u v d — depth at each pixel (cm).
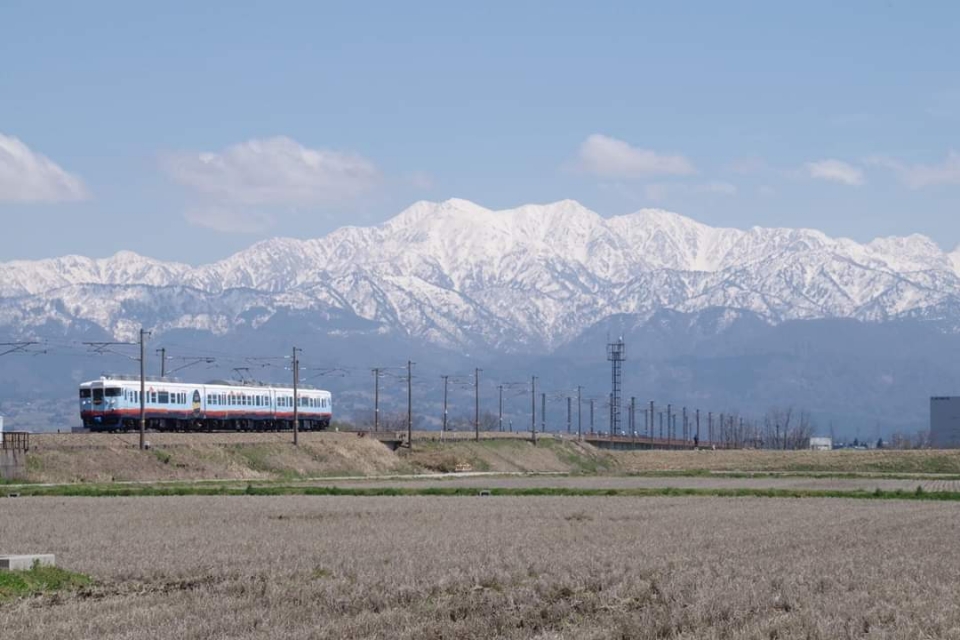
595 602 6531
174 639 5388
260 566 8150
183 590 7044
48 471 19425
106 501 15188
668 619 5900
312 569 7944
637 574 7625
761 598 6488
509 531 11038
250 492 17662
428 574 7612
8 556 7888
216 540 10062
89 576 7688
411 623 5825
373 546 9494
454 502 15712
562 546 9519
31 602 6625
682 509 14512
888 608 6100
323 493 17988
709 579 7275
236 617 5944
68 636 5506
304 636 5456
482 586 7175
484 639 5528
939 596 6594
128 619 5906
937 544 9700
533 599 6550
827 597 6519
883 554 8856
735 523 12125
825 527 11594
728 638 5516
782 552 9050
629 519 12738
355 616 6056
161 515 12838
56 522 11844
